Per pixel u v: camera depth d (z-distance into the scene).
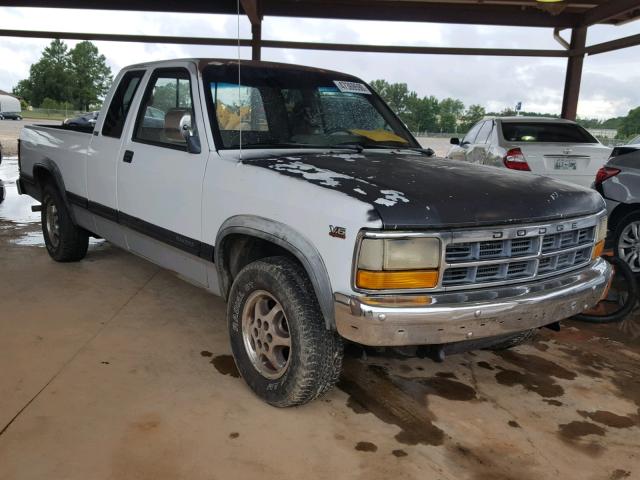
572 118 10.86
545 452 2.71
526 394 3.28
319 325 2.69
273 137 3.51
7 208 8.34
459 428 2.88
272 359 2.95
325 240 2.51
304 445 2.67
